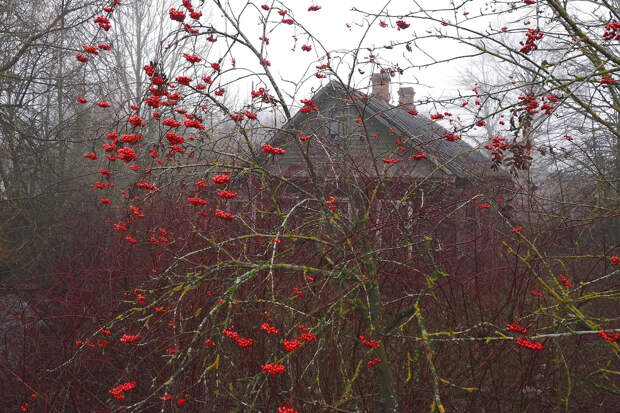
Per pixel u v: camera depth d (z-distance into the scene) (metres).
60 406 3.71
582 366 4.20
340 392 3.44
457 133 3.73
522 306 3.63
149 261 4.72
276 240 2.58
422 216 3.79
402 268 3.54
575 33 3.76
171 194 4.95
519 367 3.89
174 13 2.74
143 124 2.77
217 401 3.22
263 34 3.20
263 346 3.23
